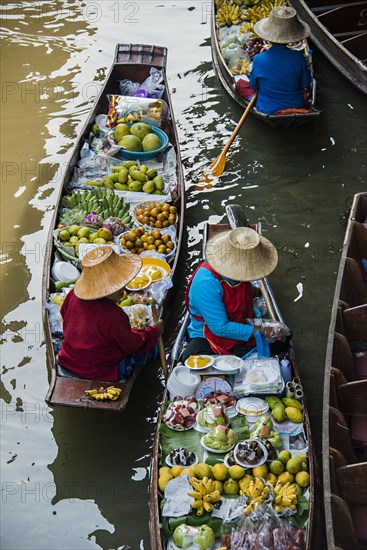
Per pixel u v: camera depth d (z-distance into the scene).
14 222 7.28
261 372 4.95
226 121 8.48
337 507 3.99
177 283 6.09
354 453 4.61
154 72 7.96
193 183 7.68
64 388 5.03
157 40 9.96
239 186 7.61
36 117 8.69
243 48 9.05
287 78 7.69
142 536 4.75
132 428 5.41
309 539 4.06
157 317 5.30
